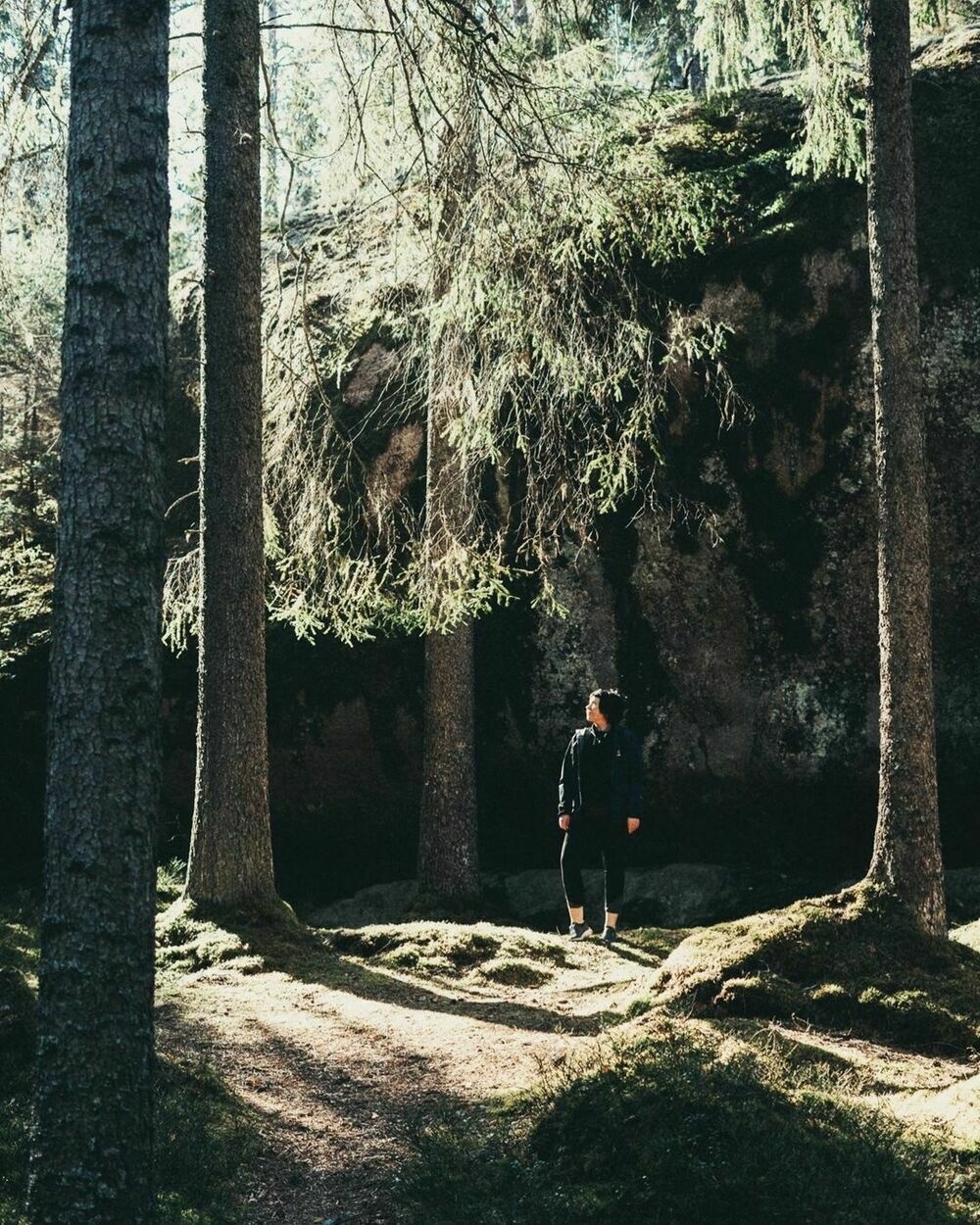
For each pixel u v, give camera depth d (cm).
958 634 1104
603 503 1079
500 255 945
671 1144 474
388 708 1227
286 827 1281
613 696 976
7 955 875
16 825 1261
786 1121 493
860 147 1181
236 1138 552
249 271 987
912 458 791
